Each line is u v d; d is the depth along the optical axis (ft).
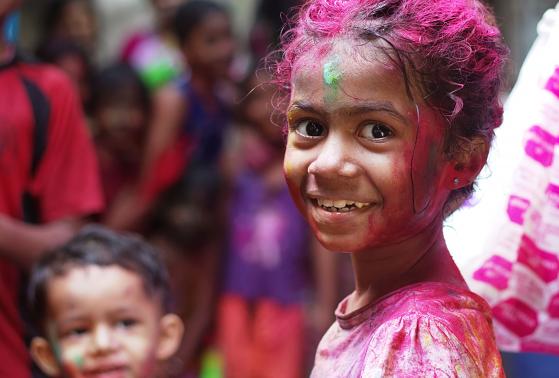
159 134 15.30
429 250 5.36
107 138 15.46
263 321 14.88
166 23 18.71
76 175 11.41
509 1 18.53
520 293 6.71
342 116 4.99
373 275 5.43
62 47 15.98
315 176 5.07
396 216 5.06
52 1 18.08
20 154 10.91
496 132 6.71
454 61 5.07
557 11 6.54
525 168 6.49
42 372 10.73
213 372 15.51
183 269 15.02
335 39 5.07
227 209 15.17
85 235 9.48
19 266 10.75
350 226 5.07
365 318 5.36
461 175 5.30
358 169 4.99
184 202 15.08
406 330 4.92
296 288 14.92
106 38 24.57
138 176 15.43
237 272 14.97
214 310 15.28
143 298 9.02
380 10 5.13
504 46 5.47
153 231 15.35
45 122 11.07
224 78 15.88
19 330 10.72
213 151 15.57
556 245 6.47
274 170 15.02
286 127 6.02
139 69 17.56
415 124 4.99
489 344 5.11
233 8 23.45
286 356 14.87
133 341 8.93
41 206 11.23
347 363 5.34
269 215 14.90
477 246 6.73
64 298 8.87
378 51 4.96
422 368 4.80
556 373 12.94
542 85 6.40
